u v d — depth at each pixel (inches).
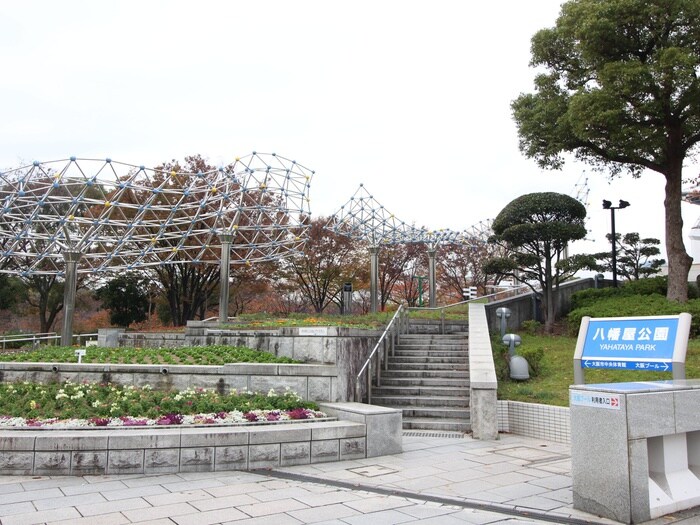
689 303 642.2
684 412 245.9
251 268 1314.0
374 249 1128.2
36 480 289.4
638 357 277.9
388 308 1558.8
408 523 225.1
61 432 318.0
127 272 1309.1
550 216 797.2
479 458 353.4
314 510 241.4
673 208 715.4
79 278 1370.6
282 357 524.7
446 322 786.2
